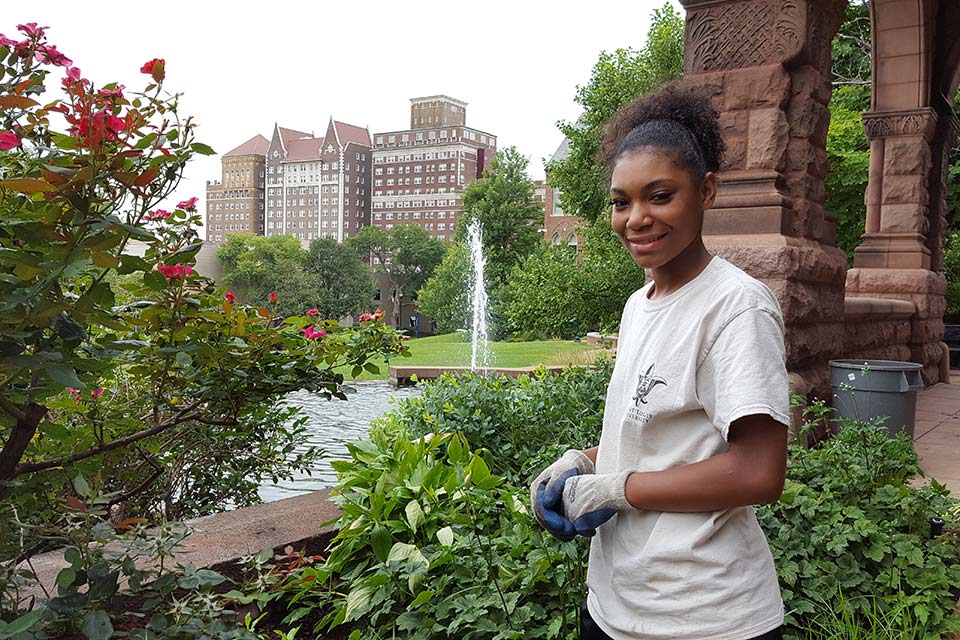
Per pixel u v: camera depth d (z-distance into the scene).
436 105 161.12
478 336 46.44
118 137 1.90
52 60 2.21
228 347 3.05
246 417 3.97
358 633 2.45
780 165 5.70
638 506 1.42
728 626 1.37
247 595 2.78
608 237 20.53
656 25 23.16
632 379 1.52
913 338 10.93
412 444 3.48
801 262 5.55
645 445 1.48
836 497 3.59
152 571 2.00
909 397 5.57
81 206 1.75
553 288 14.05
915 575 3.04
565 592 2.57
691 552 1.39
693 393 1.42
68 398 3.12
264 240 83.75
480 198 61.38
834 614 2.74
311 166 173.50
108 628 1.71
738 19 5.77
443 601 2.52
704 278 1.47
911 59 10.71
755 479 1.33
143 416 3.74
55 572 2.60
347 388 3.81
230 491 4.61
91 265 2.04
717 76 5.86
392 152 165.50
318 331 3.43
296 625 2.88
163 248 2.59
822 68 5.94
